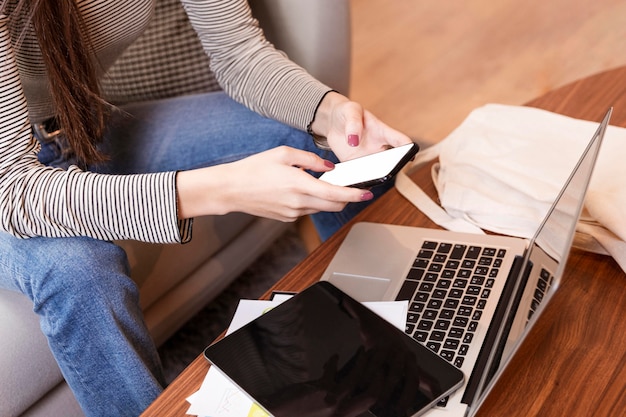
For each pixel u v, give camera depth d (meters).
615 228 0.90
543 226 0.84
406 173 1.15
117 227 1.03
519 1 2.93
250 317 0.92
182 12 1.51
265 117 1.39
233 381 0.83
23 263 1.06
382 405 0.78
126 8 1.25
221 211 1.04
